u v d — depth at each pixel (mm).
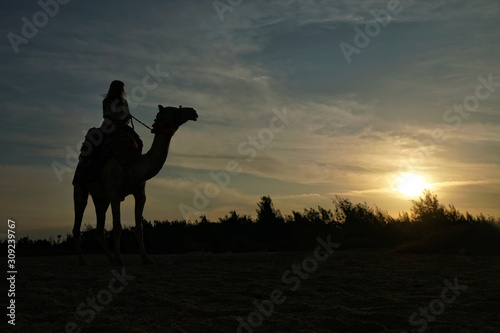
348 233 18078
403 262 10242
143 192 10578
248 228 20516
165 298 5832
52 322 4719
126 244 18719
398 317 4707
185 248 18516
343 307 5152
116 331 4297
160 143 9914
